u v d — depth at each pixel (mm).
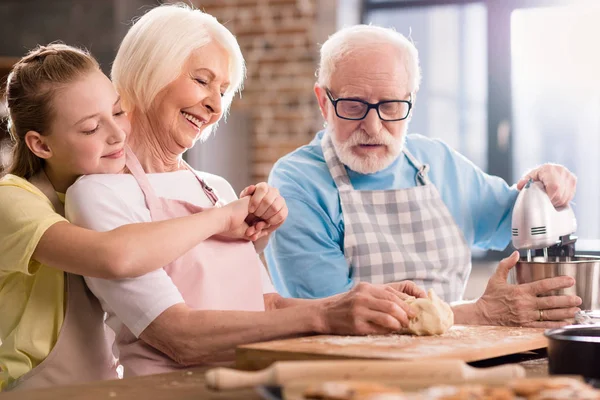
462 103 4398
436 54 4430
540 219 2010
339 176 2250
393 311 1466
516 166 4332
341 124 2203
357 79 2168
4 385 1622
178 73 1747
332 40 2262
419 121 4473
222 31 1817
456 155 2455
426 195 2299
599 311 1727
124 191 1632
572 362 1135
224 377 1016
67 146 1592
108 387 1232
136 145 1787
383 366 1053
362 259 2186
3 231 1510
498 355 1363
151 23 1761
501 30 4309
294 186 2219
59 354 1610
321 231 2182
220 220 1596
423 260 2236
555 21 4230
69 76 1585
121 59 1775
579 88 4219
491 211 2439
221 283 1678
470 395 937
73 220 1587
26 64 1632
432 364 1061
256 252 1801
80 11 4660
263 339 1472
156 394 1175
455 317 1748
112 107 1617
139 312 1505
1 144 2494
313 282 2135
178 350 1496
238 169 4566
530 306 1713
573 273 1749
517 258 1794
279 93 4637
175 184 1768
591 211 4211
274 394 994
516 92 4312
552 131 4273
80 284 1639
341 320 1473
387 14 4512
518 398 951
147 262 1457
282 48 4633
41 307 1612
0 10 4762
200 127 1827
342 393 937
